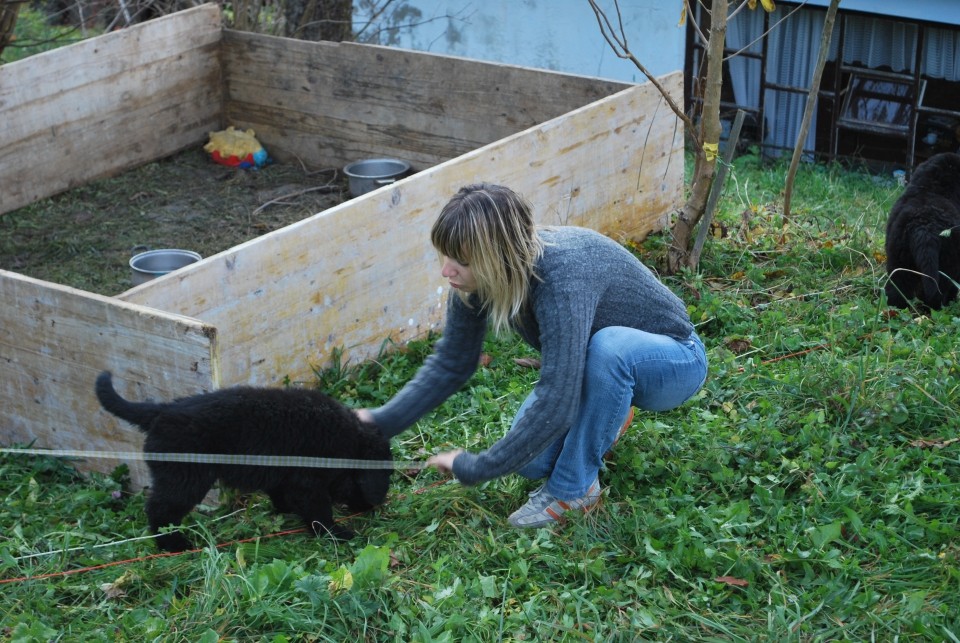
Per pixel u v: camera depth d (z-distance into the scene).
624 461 4.03
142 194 7.88
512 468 3.35
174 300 4.27
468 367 3.76
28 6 13.27
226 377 4.58
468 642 3.06
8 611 3.32
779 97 9.73
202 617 3.18
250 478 3.65
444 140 8.00
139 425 3.63
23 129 7.32
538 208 6.11
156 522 3.69
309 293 4.86
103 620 3.30
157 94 8.23
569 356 3.26
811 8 9.21
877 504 3.72
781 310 5.59
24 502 4.09
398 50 7.94
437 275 5.55
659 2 9.48
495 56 10.52
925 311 5.58
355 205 4.96
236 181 8.27
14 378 4.48
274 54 8.45
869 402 4.31
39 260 6.86
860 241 6.49
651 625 3.14
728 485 3.92
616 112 6.45
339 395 4.90
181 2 10.86
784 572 3.40
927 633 3.05
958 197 5.69
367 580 3.27
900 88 9.06
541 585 3.38
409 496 4.00
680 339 3.68
